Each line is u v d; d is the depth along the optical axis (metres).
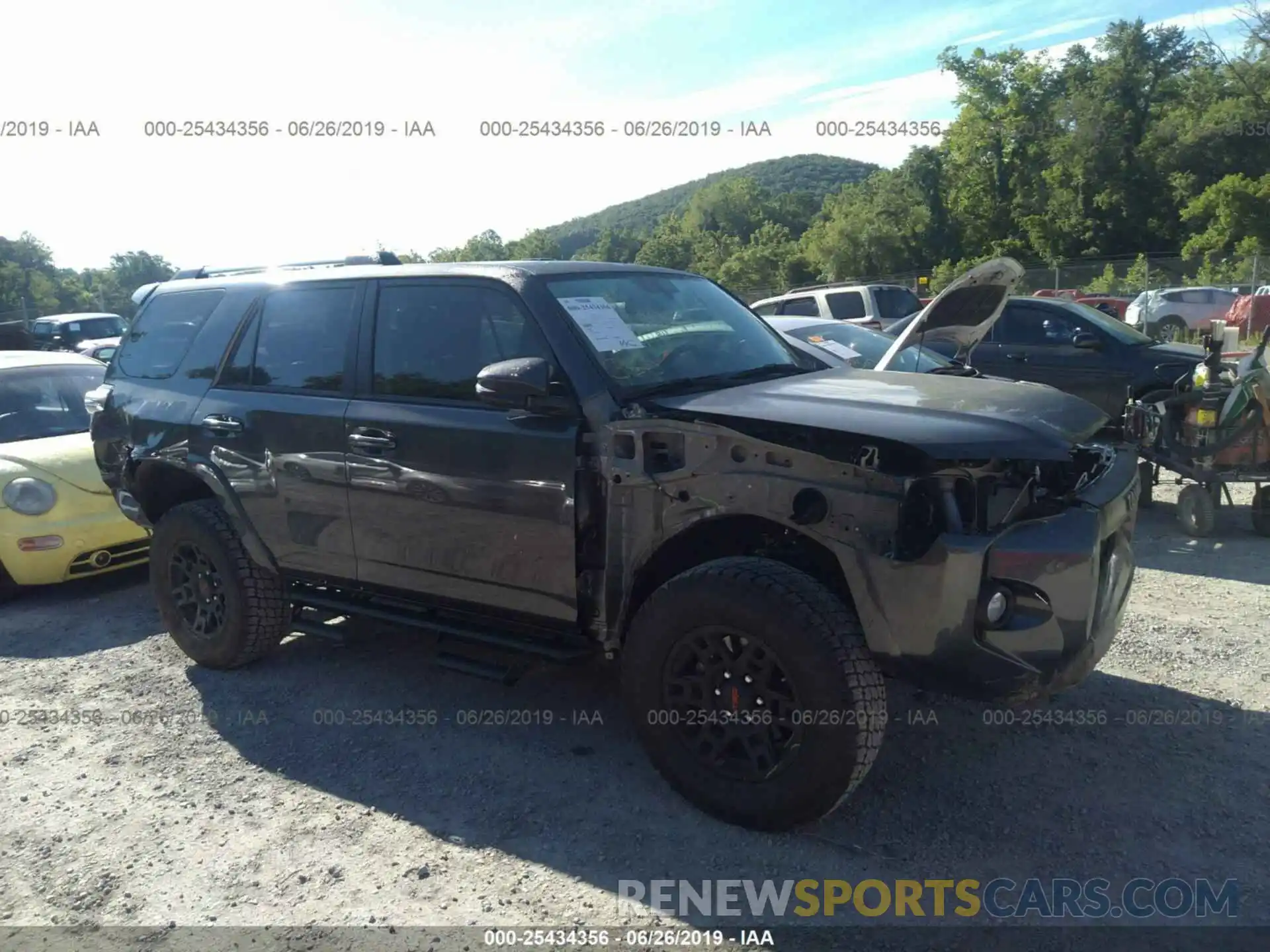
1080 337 9.47
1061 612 3.06
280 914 2.97
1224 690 4.28
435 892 3.06
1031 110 54.19
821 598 3.10
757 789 3.23
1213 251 36.38
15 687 4.88
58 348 23.53
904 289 15.65
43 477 6.17
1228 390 6.92
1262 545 6.73
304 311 4.52
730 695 3.28
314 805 3.62
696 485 3.28
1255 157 48.16
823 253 59.88
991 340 10.27
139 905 3.05
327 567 4.39
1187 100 51.81
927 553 2.94
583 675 4.76
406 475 3.94
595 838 3.32
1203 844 3.15
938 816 3.37
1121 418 8.64
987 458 2.91
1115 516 3.35
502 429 3.67
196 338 4.98
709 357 4.03
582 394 3.55
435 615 4.18
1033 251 53.03
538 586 3.67
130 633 5.64
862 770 3.07
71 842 3.44
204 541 4.77
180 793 3.76
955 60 54.97
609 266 4.27
